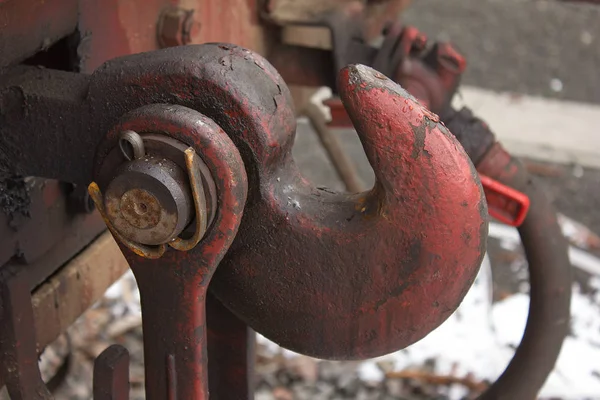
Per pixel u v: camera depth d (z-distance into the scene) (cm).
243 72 82
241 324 98
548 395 176
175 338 85
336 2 136
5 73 88
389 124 78
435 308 83
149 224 80
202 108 82
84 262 108
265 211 84
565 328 125
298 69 140
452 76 129
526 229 123
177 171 79
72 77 86
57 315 105
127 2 103
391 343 86
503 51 389
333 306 85
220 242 81
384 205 81
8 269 94
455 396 175
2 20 86
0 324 93
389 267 82
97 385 91
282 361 182
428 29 412
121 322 189
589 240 248
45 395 98
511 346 193
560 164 291
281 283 86
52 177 89
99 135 85
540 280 124
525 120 319
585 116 326
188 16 110
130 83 83
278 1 129
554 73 367
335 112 128
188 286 83
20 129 87
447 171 79
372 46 133
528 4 452
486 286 213
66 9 94
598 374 185
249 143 82
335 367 181
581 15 440
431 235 80
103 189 83
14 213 94
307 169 280
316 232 83
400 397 174
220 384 102
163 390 88
